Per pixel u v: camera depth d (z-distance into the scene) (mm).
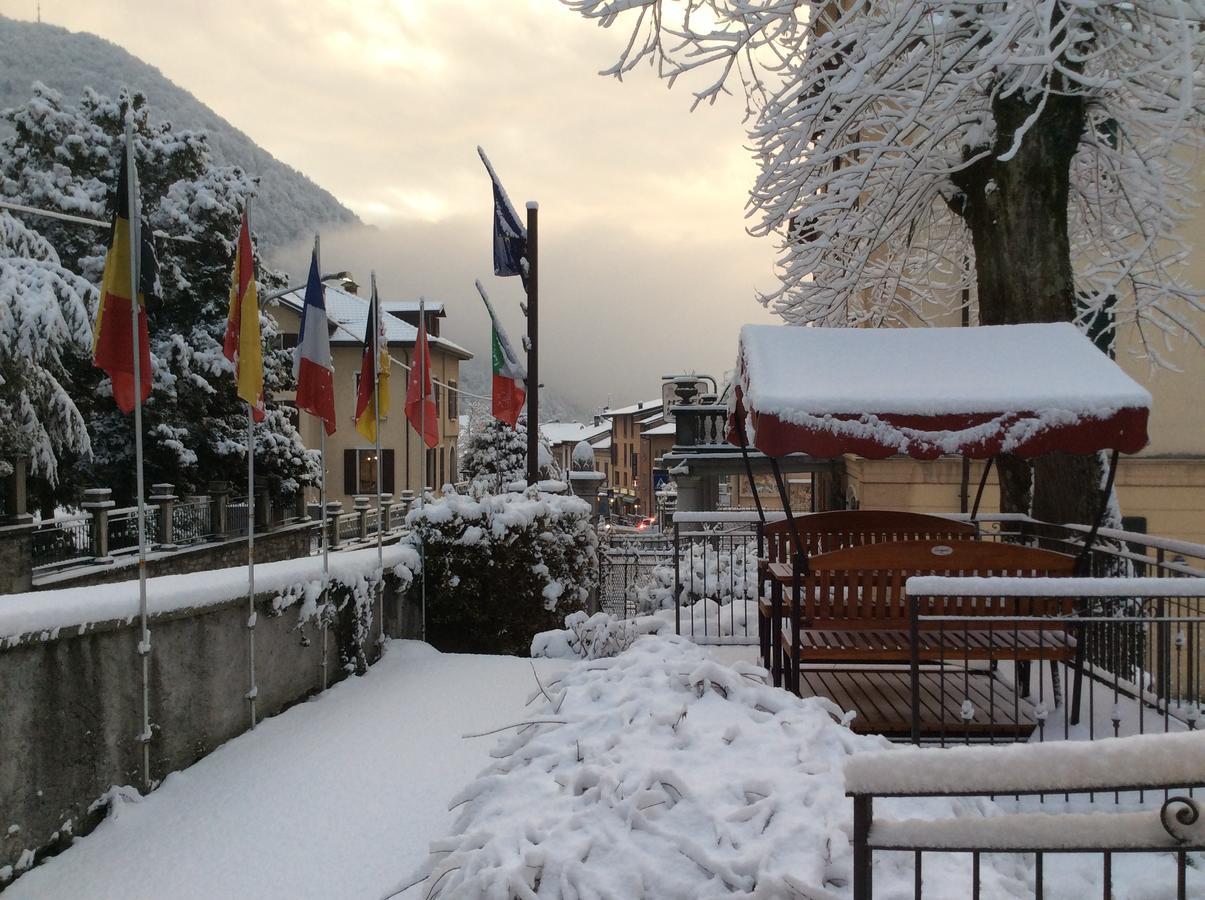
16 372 16266
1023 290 9188
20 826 4906
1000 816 2623
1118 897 3914
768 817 3564
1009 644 5953
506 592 11508
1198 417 15211
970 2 8805
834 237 11633
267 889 4520
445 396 53906
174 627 6246
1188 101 8086
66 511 24078
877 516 7695
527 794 3951
